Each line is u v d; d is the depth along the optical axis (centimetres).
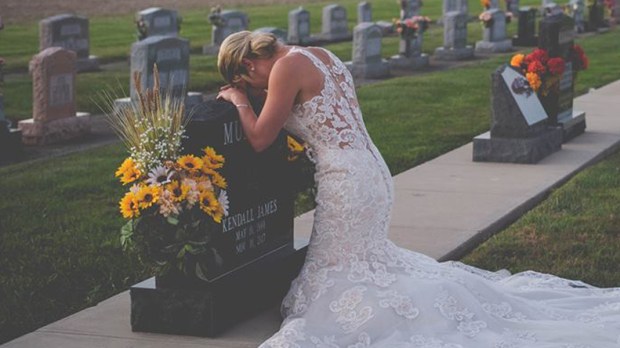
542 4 4006
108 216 934
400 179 1059
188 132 588
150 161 579
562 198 955
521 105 1137
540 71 1223
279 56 614
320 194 608
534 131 1144
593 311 625
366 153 614
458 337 569
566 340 570
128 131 586
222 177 599
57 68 1421
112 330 615
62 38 2177
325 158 606
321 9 4047
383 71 2220
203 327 600
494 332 581
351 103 627
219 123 595
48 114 1412
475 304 595
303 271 612
